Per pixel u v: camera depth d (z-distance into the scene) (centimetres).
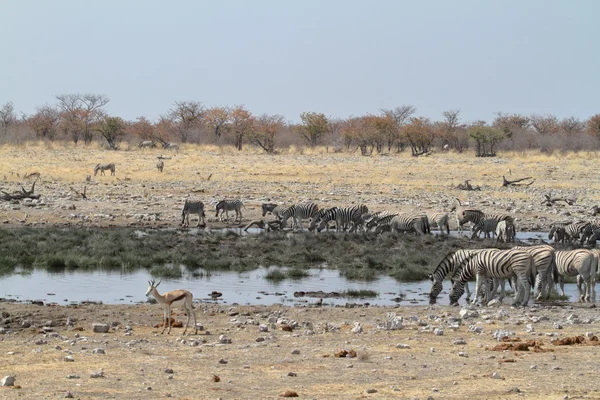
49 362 1909
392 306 3012
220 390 1653
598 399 1590
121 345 2155
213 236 5012
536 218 6206
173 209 6372
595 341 2220
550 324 2567
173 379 1750
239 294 3341
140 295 3256
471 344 2191
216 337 2300
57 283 3531
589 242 4994
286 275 3844
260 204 6688
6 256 4078
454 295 3156
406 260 4184
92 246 4441
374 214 5462
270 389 1673
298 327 2502
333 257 4372
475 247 4728
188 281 3669
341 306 3020
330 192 7569
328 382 1742
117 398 1573
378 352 2077
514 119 19438
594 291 3194
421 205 6719
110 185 7819
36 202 6356
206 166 10212
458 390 1670
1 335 2311
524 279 3005
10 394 1582
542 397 1606
